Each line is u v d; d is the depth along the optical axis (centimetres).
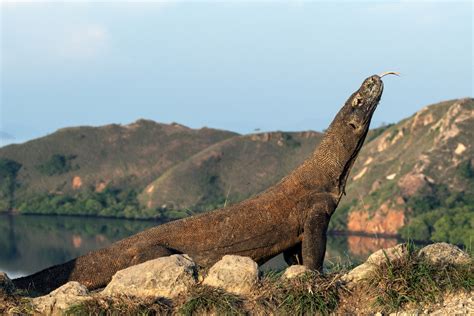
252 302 1430
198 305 1414
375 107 1806
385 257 1498
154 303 1427
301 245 1830
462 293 1427
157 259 1495
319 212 1794
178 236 1745
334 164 1834
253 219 1766
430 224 17375
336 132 1845
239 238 1752
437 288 1420
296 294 1428
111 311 1423
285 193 1806
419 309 1397
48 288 1711
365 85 1800
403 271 1449
